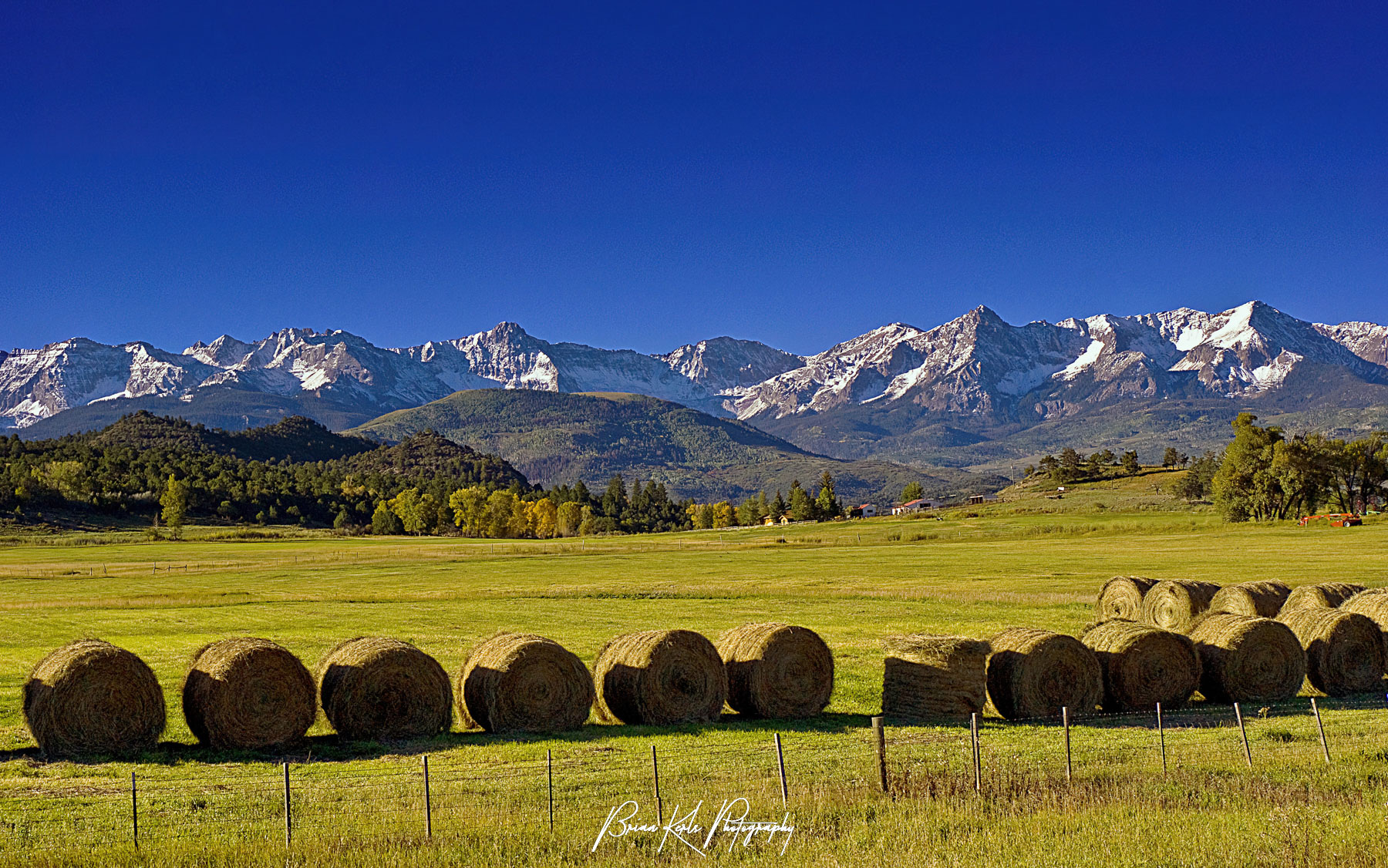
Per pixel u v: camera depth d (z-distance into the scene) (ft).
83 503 538.88
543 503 592.60
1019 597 156.87
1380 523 330.34
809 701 73.56
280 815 49.06
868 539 375.25
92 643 63.46
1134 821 45.09
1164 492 590.96
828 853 42.60
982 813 47.37
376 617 155.43
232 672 62.28
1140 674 74.49
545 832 45.73
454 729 69.92
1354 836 42.45
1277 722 70.03
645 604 170.30
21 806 50.72
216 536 490.90
